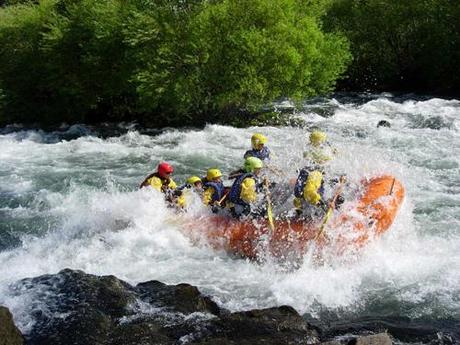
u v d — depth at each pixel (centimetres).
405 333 704
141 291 805
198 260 941
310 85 2131
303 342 670
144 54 1944
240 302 798
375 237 916
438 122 1823
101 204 1145
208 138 1812
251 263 930
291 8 1975
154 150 1702
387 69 2745
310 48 1944
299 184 927
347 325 729
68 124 2197
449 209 1101
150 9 2016
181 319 729
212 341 659
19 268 927
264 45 1873
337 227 899
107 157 1650
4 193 1331
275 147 1631
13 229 1112
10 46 2328
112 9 2045
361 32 2786
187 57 1923
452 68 2641
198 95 1995
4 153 1739
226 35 1925
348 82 2764
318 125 1895
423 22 2683
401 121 1886
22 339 675
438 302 777
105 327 705
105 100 2206
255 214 973
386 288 820
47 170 1526
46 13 2309
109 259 947
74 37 2131
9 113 2220
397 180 1045
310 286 837
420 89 2697
